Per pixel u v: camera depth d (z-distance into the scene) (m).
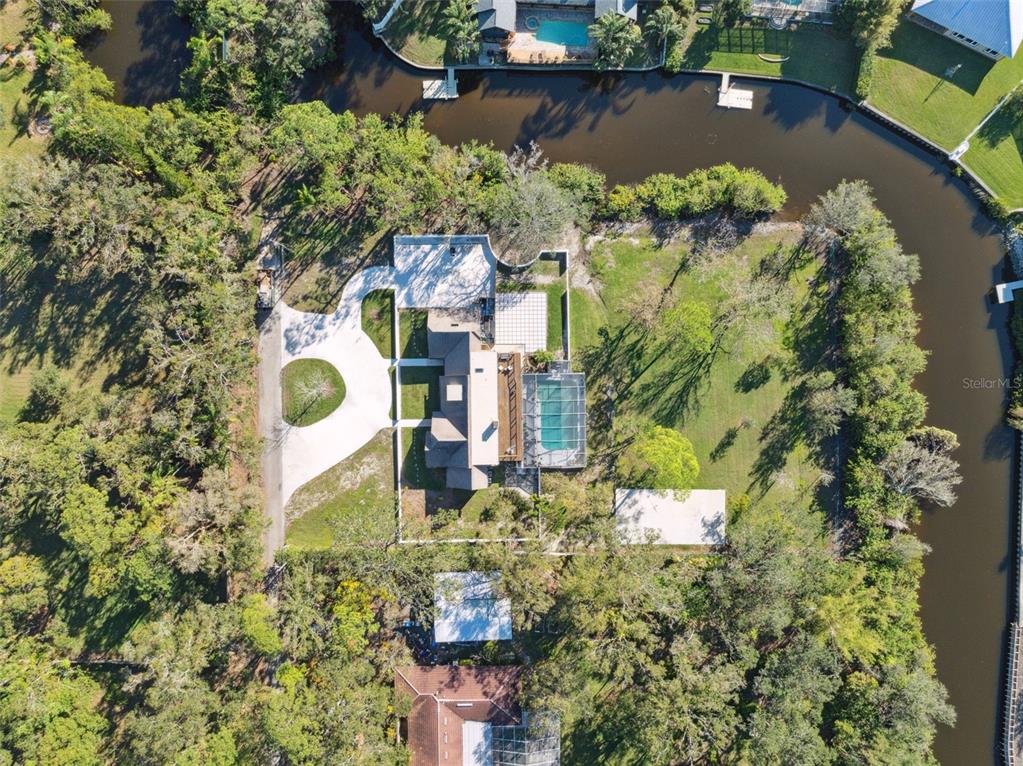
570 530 49.03
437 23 49.19
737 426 49.28
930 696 44.34
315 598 44.50
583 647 46.75
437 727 46.03
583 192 48.25
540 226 45.56
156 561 42.72
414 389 49.03
